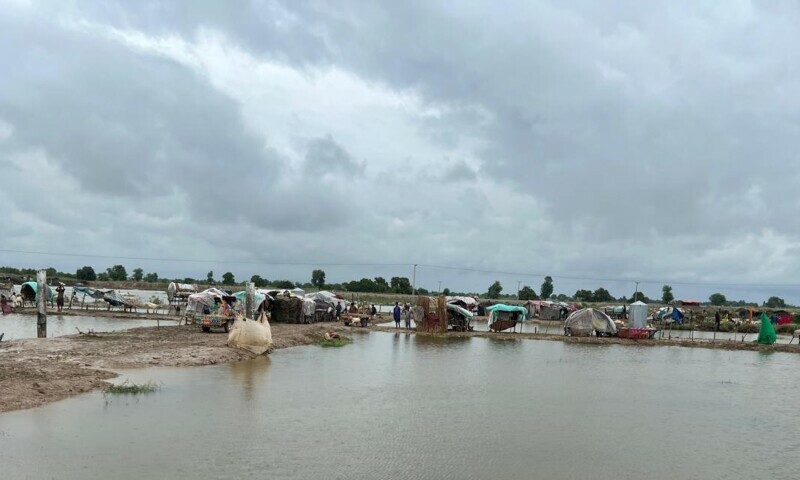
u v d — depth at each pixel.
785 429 18.56
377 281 149.50
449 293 146.88
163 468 12.14
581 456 14.68
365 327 57.03
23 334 38.09
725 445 16.33
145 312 61.94
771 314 81.62
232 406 18.09
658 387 26.30
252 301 39.38
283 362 28.94
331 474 12.37
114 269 155.00
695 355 42.22
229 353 28.69
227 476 11.88
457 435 16.11
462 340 48.56
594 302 154.62
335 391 21.67
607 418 19.20
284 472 12.31
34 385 18.41
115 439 13.94
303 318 54.03
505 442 15.62
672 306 78.75
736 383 28.52
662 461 14.57
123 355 25.52
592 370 31.45
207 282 136.38
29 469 11.70
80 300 70.56
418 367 29.73
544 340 51.25
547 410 20.05
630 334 53.31
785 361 39.50
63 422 15.15
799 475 13.83
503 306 59.06
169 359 25.58
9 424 14.72
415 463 13.45
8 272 122.25
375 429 16.30
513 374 28.56
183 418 16.20
